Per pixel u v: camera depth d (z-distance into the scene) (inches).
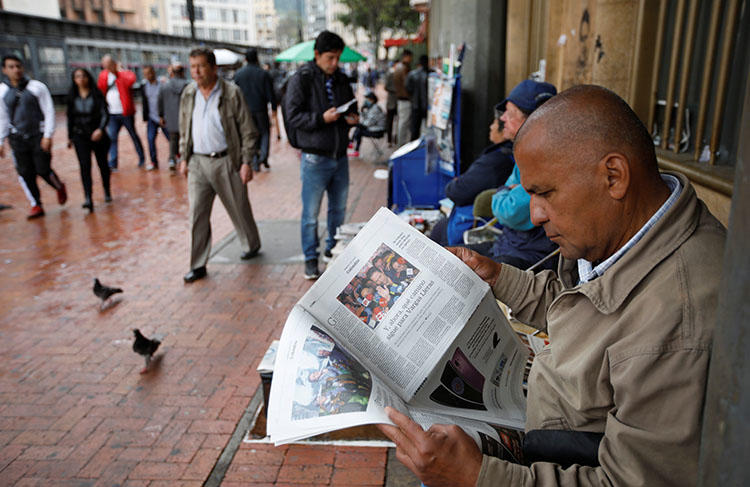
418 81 376.5
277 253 221.6
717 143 92.4
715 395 27.4
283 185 355.3
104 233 257.6
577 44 135.9
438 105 212.5
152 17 2593.5
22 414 120.0
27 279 201.8
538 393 49.1
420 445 40.3
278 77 700.0
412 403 49.8
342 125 186.1
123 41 1369.3
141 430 113.1
